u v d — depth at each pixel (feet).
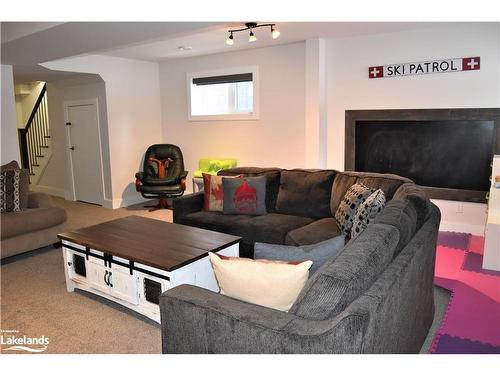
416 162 15.33
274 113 18.03
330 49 16.33
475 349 7.39
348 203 9.97
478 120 13.88
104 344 7.97
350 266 4.81
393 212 6.58
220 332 4.89
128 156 20.80
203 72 19.89
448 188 14.79
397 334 5.42
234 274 5.48
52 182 24.18
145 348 7.82
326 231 10.21
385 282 5.05
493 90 13.48
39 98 24.36
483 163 14.06
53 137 23.25
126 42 12.68
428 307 7.67
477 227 14.43
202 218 12.30
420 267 6.49
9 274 11.71
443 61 14.11
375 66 15.47
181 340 5.32
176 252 8.58
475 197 14.24
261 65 18.01
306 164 17.10
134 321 8.89
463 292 9.80
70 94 21.44
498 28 13.11
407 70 14.80
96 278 9.52
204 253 8.51
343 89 16.34
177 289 5.57
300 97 17.15
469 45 13.62
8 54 14.67
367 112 15.92
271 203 12.97
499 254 10.99
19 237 12.87
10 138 17.35
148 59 20.36
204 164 19.16
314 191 12.08
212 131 20.24
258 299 5.43
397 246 5.89
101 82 19.48
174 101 21.44
